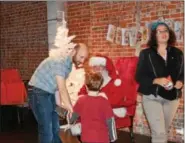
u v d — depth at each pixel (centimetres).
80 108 330
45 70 326
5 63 834
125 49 550
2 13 832
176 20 478
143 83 343
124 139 497
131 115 441
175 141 484
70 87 473
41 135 331
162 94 338
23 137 530
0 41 838
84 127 325
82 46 339
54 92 334
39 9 720
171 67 345
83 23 625
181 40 470
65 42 440
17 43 795
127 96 427
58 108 337
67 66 324
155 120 339
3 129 588
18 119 636
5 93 575
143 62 347
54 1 649
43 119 326
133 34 535
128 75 440
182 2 469
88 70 534
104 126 325
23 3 766
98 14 595
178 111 478
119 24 558
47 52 705
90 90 331
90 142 320
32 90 328
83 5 623
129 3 540
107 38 578
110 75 430
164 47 347
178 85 345
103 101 326
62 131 446
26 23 763
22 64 786
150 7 511
